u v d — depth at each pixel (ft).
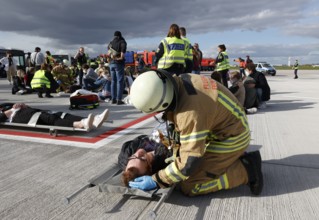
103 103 26.40
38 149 12.44
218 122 7.48
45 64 30.86
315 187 8.82
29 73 34.99
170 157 8.23
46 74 30.63
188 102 6.77
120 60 24.58
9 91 38.50
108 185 7.88
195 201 7.96
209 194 8.34
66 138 14.07
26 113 14.67
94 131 15.52
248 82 21.65
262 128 16.49
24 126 14.62
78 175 9.75
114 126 16.76
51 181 9.29
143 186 7.63
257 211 7.48
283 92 36.94
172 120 7.39
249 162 8.10
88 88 31.76
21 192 8.54
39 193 8.48
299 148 12.69
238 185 8.18
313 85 48.80
